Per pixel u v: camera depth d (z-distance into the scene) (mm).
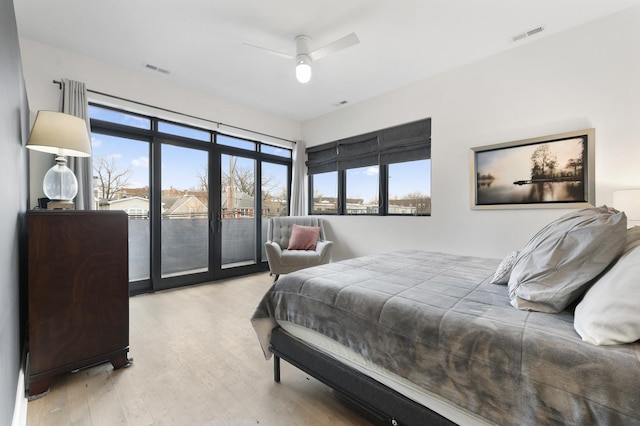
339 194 4504
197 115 3725
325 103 4176
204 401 1472
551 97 2533
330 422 1327
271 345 1664
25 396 1478
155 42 2646
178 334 2250
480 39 2590
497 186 2812
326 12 2242
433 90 3305
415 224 3471
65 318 1604
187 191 3775
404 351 1074
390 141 3773
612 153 2260
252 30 2471
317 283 1522
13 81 1351
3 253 1038
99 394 1521
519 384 807
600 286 883
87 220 1704
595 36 2326
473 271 1780
